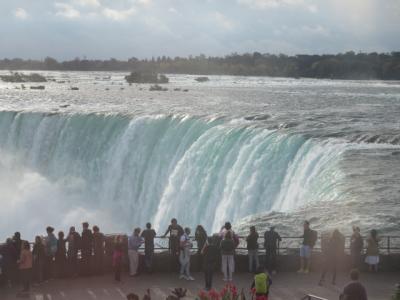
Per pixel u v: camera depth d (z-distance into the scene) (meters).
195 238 21.52
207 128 49.22
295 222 25.77
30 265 18.84
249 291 18.98
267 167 40.22
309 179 36.28
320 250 21.92
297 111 65.62
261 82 186.00
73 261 20.48
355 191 30.20
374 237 20.61
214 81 196.38
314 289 19.02
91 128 57.75
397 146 41.16
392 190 30.33
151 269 20.83
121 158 53.72
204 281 20.06
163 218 45.72
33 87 129.62
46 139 59.91
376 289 18.92
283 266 20.78
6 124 62.75
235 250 20.81
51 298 18.66
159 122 52.94
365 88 131.38
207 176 44.00
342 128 48.31
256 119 54.75
